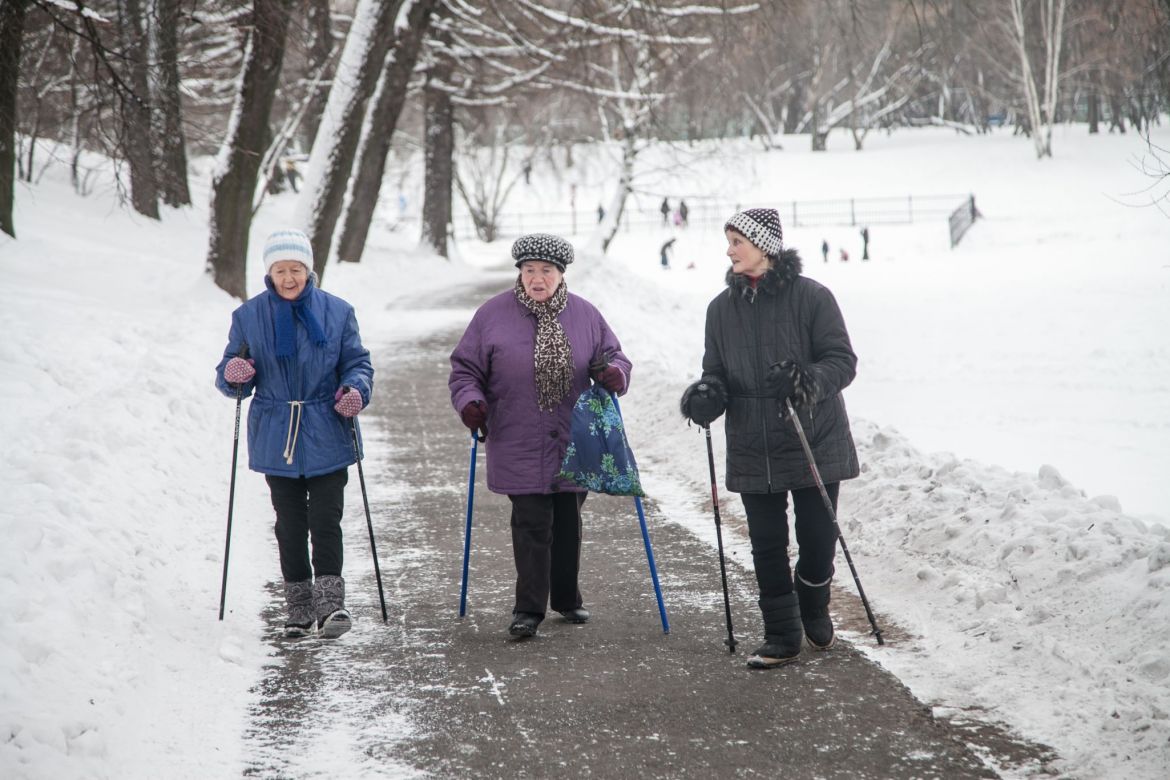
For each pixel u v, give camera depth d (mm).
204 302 41031
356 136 47281
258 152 44625
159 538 15375
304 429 12797
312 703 10781
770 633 11641
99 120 36906
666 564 15867
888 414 38844
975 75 176000
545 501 13000
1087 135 169750
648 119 87000
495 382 13133
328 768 9320
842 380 11414
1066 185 139625
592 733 9961
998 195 141625
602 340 13438
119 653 11094
